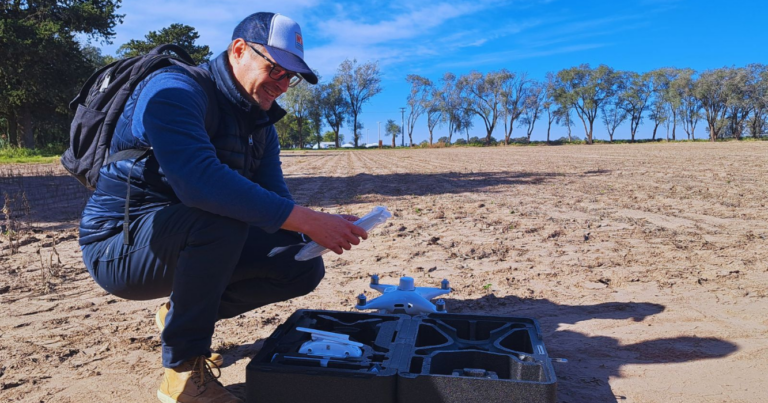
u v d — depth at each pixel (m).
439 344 2.14
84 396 2.19
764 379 2.27
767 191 9.30
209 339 1.99
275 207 1.79
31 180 14.41
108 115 1.93
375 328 2.22
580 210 7.47
